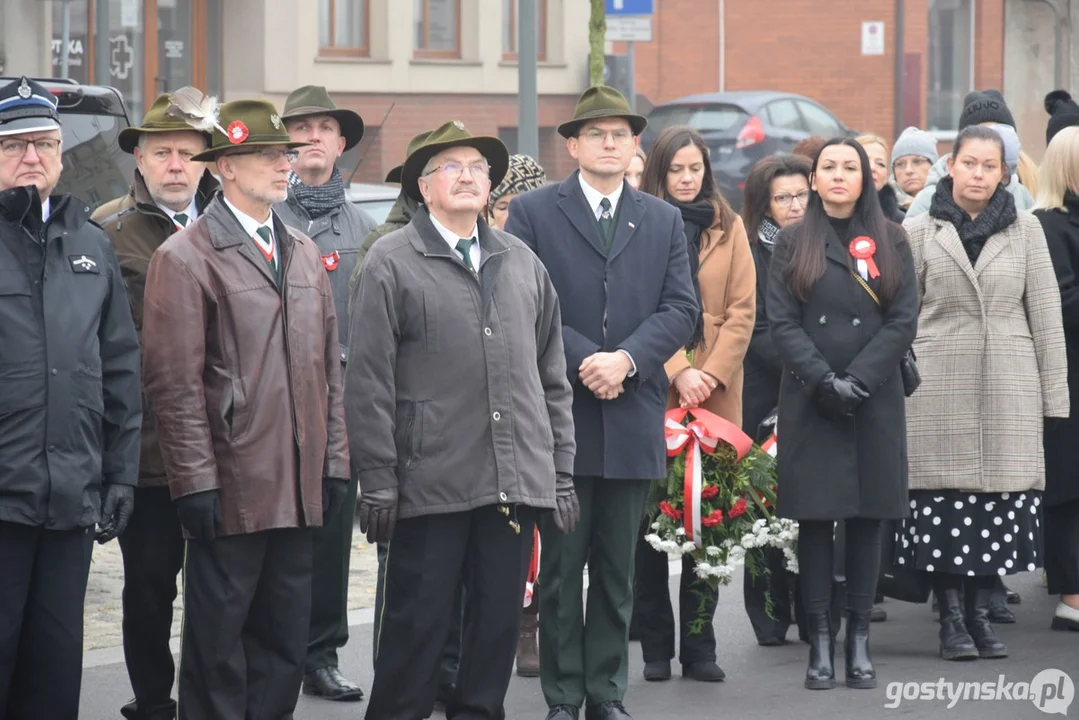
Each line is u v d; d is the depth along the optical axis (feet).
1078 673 30.55
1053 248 33.40
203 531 23.45
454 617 28.73
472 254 24.99
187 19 83.87
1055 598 37.27
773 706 28.60
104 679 30.17
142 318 25.75
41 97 22.77
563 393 25.77
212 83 85.81
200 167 26.25
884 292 29.48
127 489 23.24
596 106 27.32
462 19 96.32
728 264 30.94
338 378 24.89
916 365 31.73
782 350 29.55
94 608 35.17
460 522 24.54
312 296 24.47
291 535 24.31
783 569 32.96
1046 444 33.83
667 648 30.58
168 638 26.27
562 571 27.04
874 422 29.60
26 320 22.17
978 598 32.24
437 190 24.63
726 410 30.73
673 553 30.01
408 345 24.52
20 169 22.63
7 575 22.25
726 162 86.63
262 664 24.47
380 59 91.50
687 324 27.48
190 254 23.72
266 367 23.79
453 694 25.22
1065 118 40.52
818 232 29.84
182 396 23.44
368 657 32.19
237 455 23.62
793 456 29.73
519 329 24.85
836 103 122.21
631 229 27.50
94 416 22.63
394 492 24.22
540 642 27.45
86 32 77.15
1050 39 130.00
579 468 26.84
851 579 29.94
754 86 121.60
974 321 32.19
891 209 38.52
